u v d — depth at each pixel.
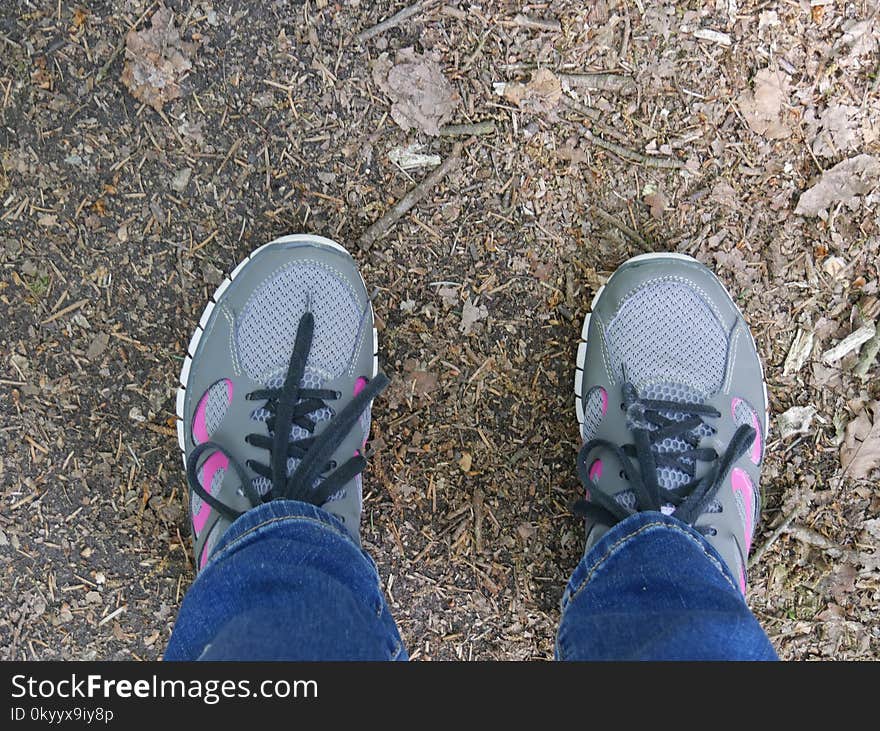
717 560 1.24
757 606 1.55
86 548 1.50
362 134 1.46
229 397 1.42
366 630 1.07
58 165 1.43
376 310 1.49
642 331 1.46
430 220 1.48
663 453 1.41
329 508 1.34
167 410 1.48
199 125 1.44
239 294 1.44
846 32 1.45
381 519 1.52
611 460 1.43
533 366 1.51
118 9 1.41
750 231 1.49
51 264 1.45
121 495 1.49
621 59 1.46
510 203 1.48
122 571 1.51
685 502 1.32
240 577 1.12
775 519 1.54
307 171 1.46
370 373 1.47
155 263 1.46
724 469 1.34
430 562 1.53
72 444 1.48
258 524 1.20
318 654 1.00
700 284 1.46
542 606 1.54
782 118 1.47
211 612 1.12
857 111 1.46
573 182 1.48
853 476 1.53
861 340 1.50
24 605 1.50
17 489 1.48
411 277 1.49
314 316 1.43
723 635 1.06
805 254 1.50
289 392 1.37
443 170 1.47
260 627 1.00
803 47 1.46
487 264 1.49
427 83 1.45
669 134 1.48
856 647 1.56
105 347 1.46
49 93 1.42
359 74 1.45
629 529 1.24
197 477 1.37
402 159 1.46
